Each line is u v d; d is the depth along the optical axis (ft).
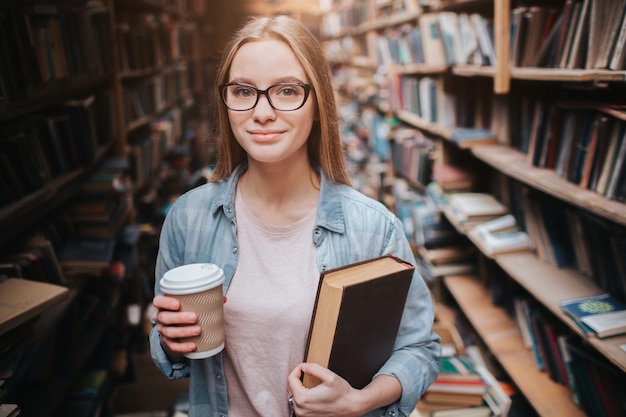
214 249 3.21
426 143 11.54
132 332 8.84
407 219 12.33
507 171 6.75
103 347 7.97
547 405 5.90
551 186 5.63
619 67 4.78
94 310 7.75
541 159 6.49
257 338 3.06
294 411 2.84
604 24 5.01
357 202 3.27
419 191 12.37
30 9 6.06
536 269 6.64
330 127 3.23
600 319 5.07
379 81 16.05
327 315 2.76
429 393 6.21
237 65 2.88
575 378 5.79
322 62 3.06
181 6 19.97
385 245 3.24
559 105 5.87
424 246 10.09
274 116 2.86
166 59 15.89
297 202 3.21
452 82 9.96
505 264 6.88
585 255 6.27
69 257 6.79
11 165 5.38
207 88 26.07
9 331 4.13
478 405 6.24
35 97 5.70
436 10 10.03
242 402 3.22
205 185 3.43
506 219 7.73
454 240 9.82
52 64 6.30
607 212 4.60
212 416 3.25
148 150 12.62
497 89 6.87
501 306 8.41
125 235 8.93
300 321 3.02
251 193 3.25
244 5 27.30
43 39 6.14
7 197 5.18
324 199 3.19
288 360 3.06
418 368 3.17
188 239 3.26
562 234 6.70
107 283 7.89
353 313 2.75
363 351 2.95
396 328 3.11
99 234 7.55
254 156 2.94
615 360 4.50
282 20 2.96
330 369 2.83
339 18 22.77
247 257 3.15
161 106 15.05
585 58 5.48
